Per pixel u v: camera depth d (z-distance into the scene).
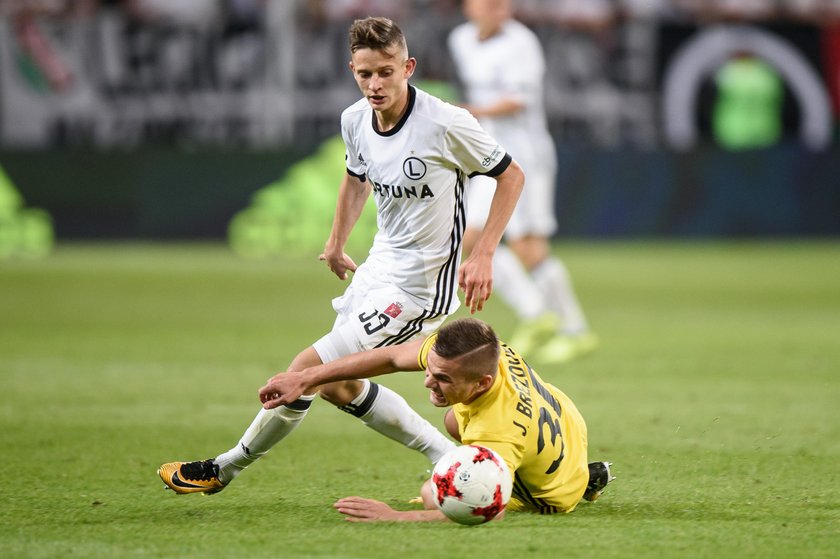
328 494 16.94
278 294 48.88
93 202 66.56
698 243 71.06
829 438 21.50
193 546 13.66
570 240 69.69
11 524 14.91
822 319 41.78
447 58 70.69
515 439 14.52
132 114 71.38
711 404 25.36
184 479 16.05
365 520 14.85
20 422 22.88
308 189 67.38
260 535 14.21
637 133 76.06
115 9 70.62
